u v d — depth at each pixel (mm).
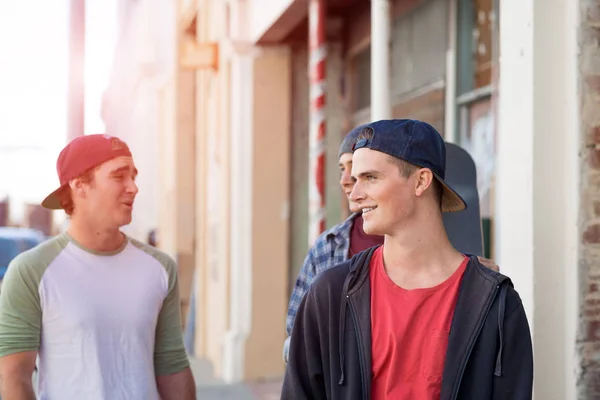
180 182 10812
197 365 8578
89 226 2551
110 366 2486
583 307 2861
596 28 2879
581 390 2855
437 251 2012
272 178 7480
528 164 2938
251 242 7430
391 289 1995
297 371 2100
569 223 2908
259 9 7113
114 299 2521
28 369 2402
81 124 5461
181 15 11023
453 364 1897
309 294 2102
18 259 2498
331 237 2814
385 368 1956
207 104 9484
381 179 1989
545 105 2926
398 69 6211
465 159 2771
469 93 5047
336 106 7191
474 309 1929
